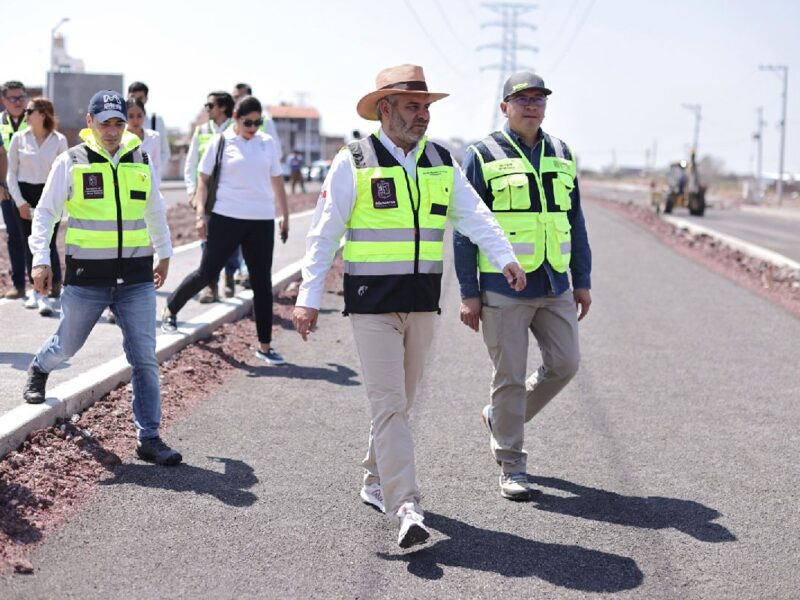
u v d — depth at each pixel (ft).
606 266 53.67
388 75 14.85
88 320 18.47
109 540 14.70
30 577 13.34
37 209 18.17
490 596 13.29
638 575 14.06
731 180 376.89
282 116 428.97
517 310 17.12
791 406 24.06
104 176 18.02
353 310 15.15
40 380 19.25
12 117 31.91
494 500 17.03
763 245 84.23
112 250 18.13
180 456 18.25
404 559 14.44
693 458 19.67
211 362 26.27
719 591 13.60
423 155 15.42
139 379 18.39
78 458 17.92
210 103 31.86
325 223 15.08
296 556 14.40
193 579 13.52
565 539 15.34
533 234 17.02
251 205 26.43
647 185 382.83
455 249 17.25
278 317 33.73
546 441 20.66
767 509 16.84
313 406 22.70
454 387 25.20
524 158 17.19
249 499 16.62
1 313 30.12
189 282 27.04
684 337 33.12
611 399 24.39
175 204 96.84
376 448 15.07
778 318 37.40
